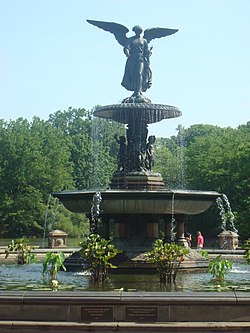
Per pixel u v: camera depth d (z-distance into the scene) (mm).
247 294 10484
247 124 92938
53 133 87000
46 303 10320
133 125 21547
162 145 81938
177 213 19422
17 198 73500
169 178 68250
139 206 18531
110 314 10305
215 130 97625
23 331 10008
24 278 16281
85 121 105000
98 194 18484
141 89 21969
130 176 20938
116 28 22312
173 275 15578
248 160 57469
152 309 10297
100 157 83062
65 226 71000
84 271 18078
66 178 79312
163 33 22594
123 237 19297
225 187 58250
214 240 56344
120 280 16016
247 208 52562
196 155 66250
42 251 27078
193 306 10305
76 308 10320
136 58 21984
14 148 74688
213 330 9914
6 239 72000
